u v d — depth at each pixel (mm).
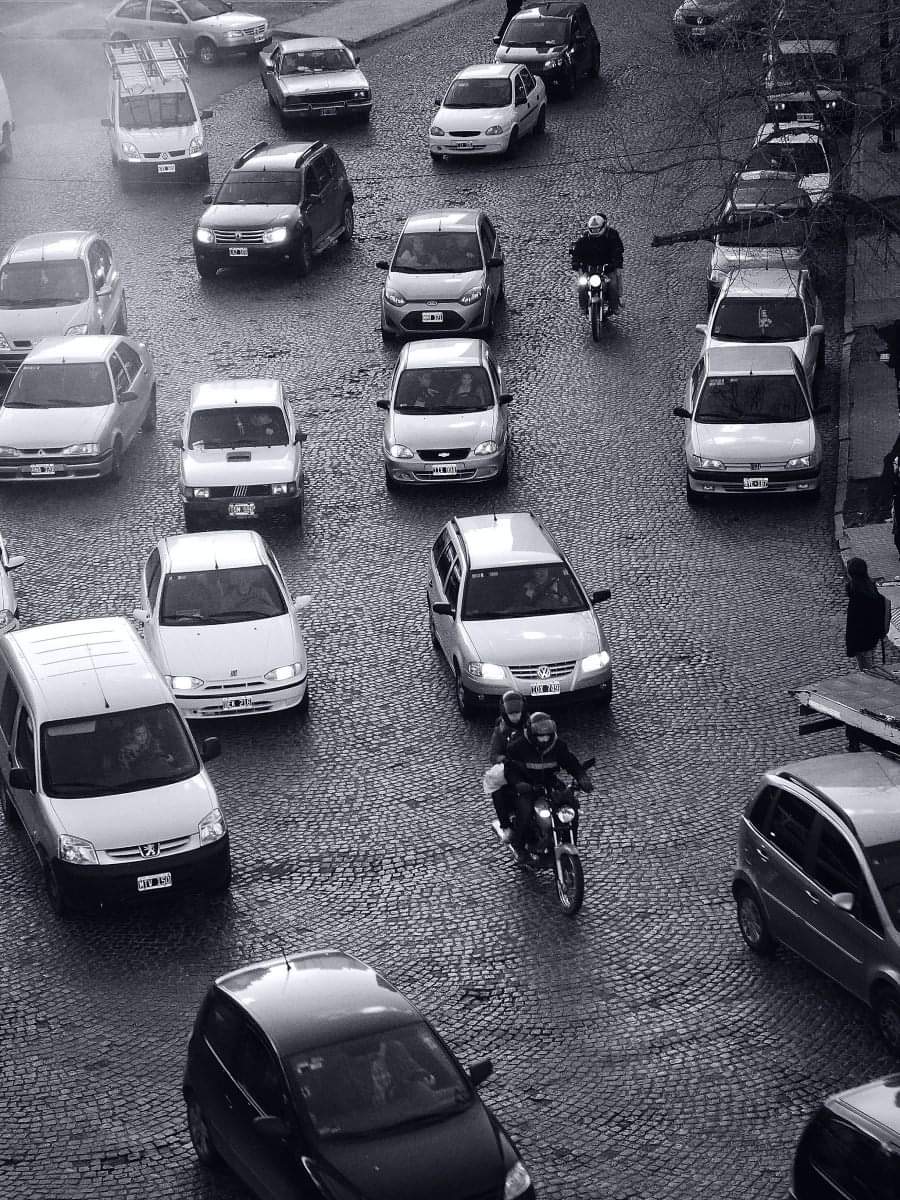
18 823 20484
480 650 22422
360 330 36594
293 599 26125
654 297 37625
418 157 45781
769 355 30078
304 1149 12430
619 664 23906
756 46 32969
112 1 64125
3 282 35281
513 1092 15273
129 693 19734
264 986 13953
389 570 27047
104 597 26188
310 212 39250
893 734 16859
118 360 31453
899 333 30375
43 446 29672
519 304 37469
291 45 48906
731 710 22531
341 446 31625
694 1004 16547
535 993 16844
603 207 41781
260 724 22703
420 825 20141
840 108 33656
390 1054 13164
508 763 18609
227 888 18938
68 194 44406
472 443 29328
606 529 28219
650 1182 13961
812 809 16344
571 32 48906
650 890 18625
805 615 25047
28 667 20234
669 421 32094
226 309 37750
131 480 30719
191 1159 14453
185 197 44062
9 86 54500
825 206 30141
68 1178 14242
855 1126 12047
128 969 17500
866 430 31188
